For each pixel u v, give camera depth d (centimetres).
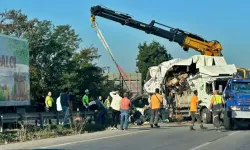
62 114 2334
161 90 3241
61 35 3766
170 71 3266
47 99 2489
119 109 2322
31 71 3453
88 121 2488
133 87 4406
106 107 2669
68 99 2217
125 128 2270
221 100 2297
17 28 3762
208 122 2825
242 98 2233
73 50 3800
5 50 2225
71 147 1474
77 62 3900
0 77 2169
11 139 1706
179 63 3161
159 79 3300
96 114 2612
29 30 3709
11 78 2264
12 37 2302
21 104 2350
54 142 1653
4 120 1950
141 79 4484
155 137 1823
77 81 3712
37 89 3503
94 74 3978
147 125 2670
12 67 2281
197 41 3191
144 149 1393
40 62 3647
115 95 2369
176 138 1775
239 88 2317
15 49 2323
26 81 2419
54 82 3619
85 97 2664
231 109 2238
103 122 2481
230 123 2245
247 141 1648
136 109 2820
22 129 1830
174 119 3073
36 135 1855
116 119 2341
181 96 3136
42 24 3725
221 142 1609
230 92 2283
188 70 3222
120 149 1397
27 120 2056
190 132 2092
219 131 2161
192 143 1574
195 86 3012
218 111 2284
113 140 1706
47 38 3703
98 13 3044
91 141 1675
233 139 1731
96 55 4109
